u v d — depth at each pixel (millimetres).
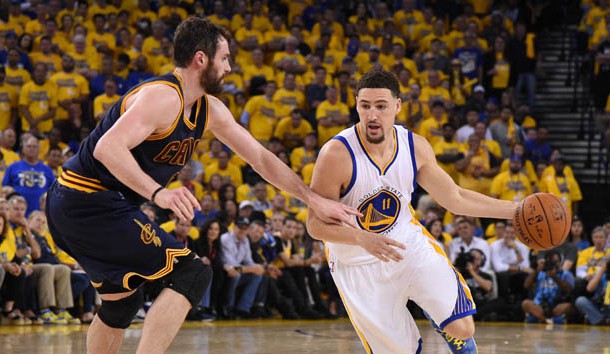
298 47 26062
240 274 18047
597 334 15008
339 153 7066
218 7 26688
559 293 18438
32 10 24953
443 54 26750
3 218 14914
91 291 16219
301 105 23953
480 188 22219
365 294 7152
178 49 6402
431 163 7359
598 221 24031
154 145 6359
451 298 7000
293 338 13211
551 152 24328
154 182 5973
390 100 6918
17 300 15250
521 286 19062
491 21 28062
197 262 6523
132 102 6340
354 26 27641
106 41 24141
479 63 26766
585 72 28172
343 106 23391
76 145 19953
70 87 21562
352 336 13703
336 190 7137
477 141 22438
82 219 6477
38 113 21156
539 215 7156
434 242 7336
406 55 28094
